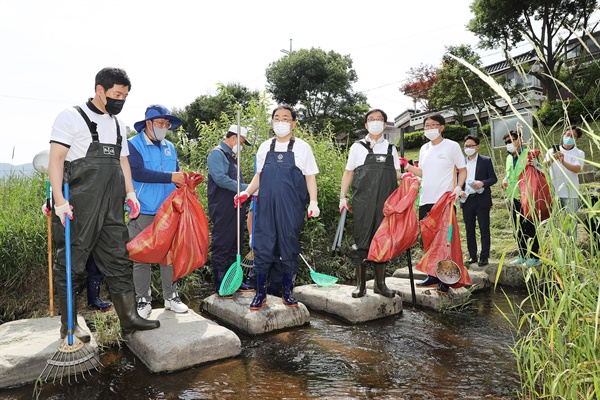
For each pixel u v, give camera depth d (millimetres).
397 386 2279
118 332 3008
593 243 1850
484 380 2334
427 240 4027
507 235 6070
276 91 25547
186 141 6414
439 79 19125
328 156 6172
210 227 5141
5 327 2943
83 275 2748
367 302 3541
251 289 4004
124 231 2742
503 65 20516
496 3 16297
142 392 2260
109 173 2588
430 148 4324
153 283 4250
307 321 3447
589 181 7367
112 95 2525
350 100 24547
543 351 1957
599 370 1568
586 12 14766
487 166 4984
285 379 2398
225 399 2162
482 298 4176
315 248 5426
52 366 2426
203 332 2771
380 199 3617
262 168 3402
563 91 14258
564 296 1652
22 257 3920
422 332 3203
